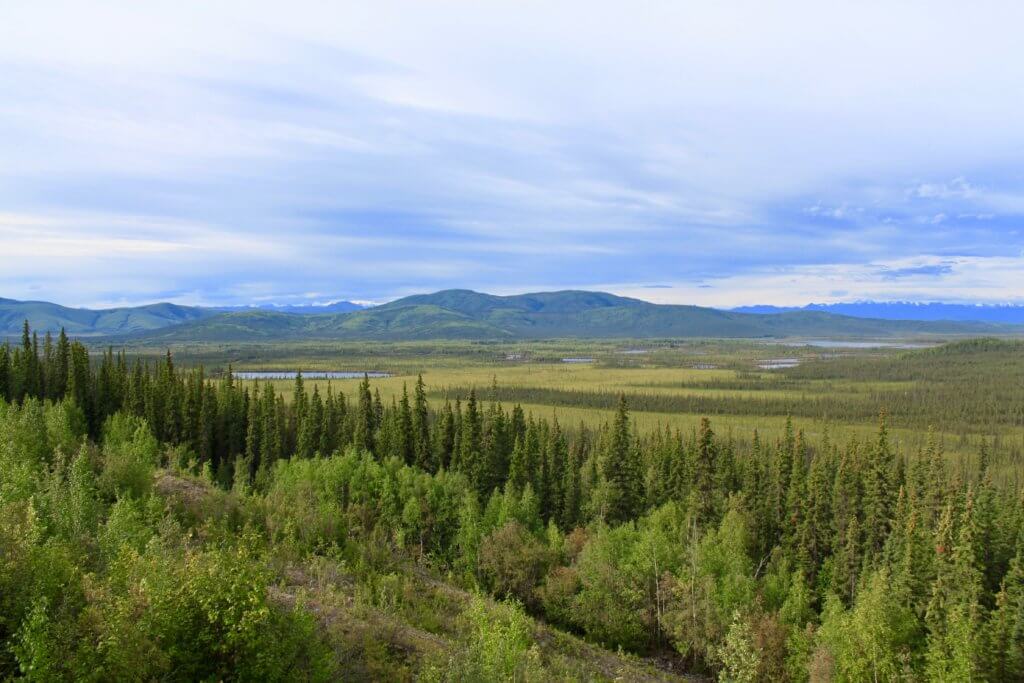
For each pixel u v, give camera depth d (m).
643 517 104.81
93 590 28.00
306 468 100.38
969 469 166.75
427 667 38.72
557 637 67.88
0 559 27.08
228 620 28.81
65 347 150.25
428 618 52.97
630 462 114.31
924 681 58.91
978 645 61.16
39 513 39.91
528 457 115.56
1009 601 68.38
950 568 73.00
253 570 32.03
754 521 102.69
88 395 138.62
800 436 127.69
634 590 74.56
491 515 93.19
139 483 59.94
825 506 96.44
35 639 24.14
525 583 80.69
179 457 103.31
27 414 72.81
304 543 61.72
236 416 144.00
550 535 91.50
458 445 127.94
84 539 36.78
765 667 63.81
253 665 29.64
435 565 84.50
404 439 130.50
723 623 67.12
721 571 76.44
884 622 60.03
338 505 89.25
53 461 61.53
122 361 156.88
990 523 81.38
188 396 136.50
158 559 31.89
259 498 74.25
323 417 143.75
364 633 42.84
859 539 91.00
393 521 90.88
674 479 119.31
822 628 64.06
